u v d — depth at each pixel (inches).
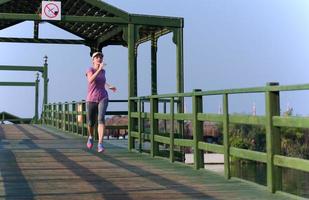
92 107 393.7
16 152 415.8
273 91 233.1
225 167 282.8
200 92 312.8
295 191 494.3
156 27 518.0
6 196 225.1
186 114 338.3
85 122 629.0
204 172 307.4
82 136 632.4
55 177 282.2
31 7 567.5
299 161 215.0
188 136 438.9
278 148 235.8
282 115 237.9
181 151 416.2
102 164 344.5
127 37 496.1
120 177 285.4
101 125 392.8
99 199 220.8
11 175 287.9
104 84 393.4
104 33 650.2
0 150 432.8
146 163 353.4
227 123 278.7
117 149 459.8
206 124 457.4
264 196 228.2
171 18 508.4
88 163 349.1
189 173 303.1
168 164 348.2
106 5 490.6
